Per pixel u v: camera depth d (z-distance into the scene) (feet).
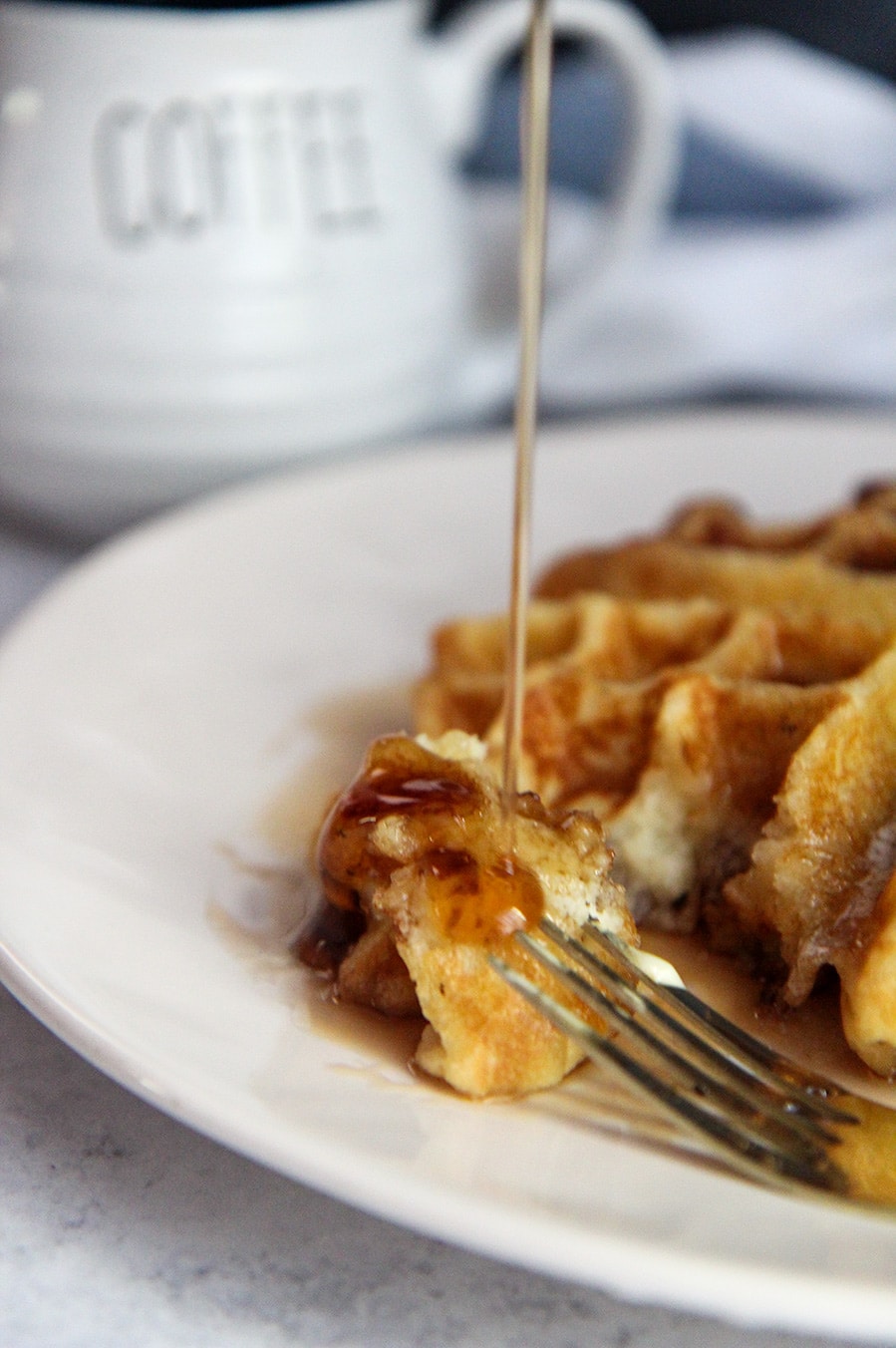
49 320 1.98
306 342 2.02
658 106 2.10
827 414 2.18
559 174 2.49
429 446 2.11
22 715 1.79
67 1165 1.57
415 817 1.60
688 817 1.71
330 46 1.99
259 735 1.83
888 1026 1.57
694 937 1.70
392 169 2.03
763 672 1.77
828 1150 1.52
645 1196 1.48
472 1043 1.55
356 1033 1.58
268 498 2.03
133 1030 1.53
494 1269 1.53
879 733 1.69
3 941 1.58
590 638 1.80
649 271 2.31
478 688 1.77
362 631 1.94
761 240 2.35
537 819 1.63
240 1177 1.57
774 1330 1.51
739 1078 1.56
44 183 1.96
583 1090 1.56
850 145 2.45
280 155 1.98
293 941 1.64
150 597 1.93
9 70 1.96
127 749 1.79
